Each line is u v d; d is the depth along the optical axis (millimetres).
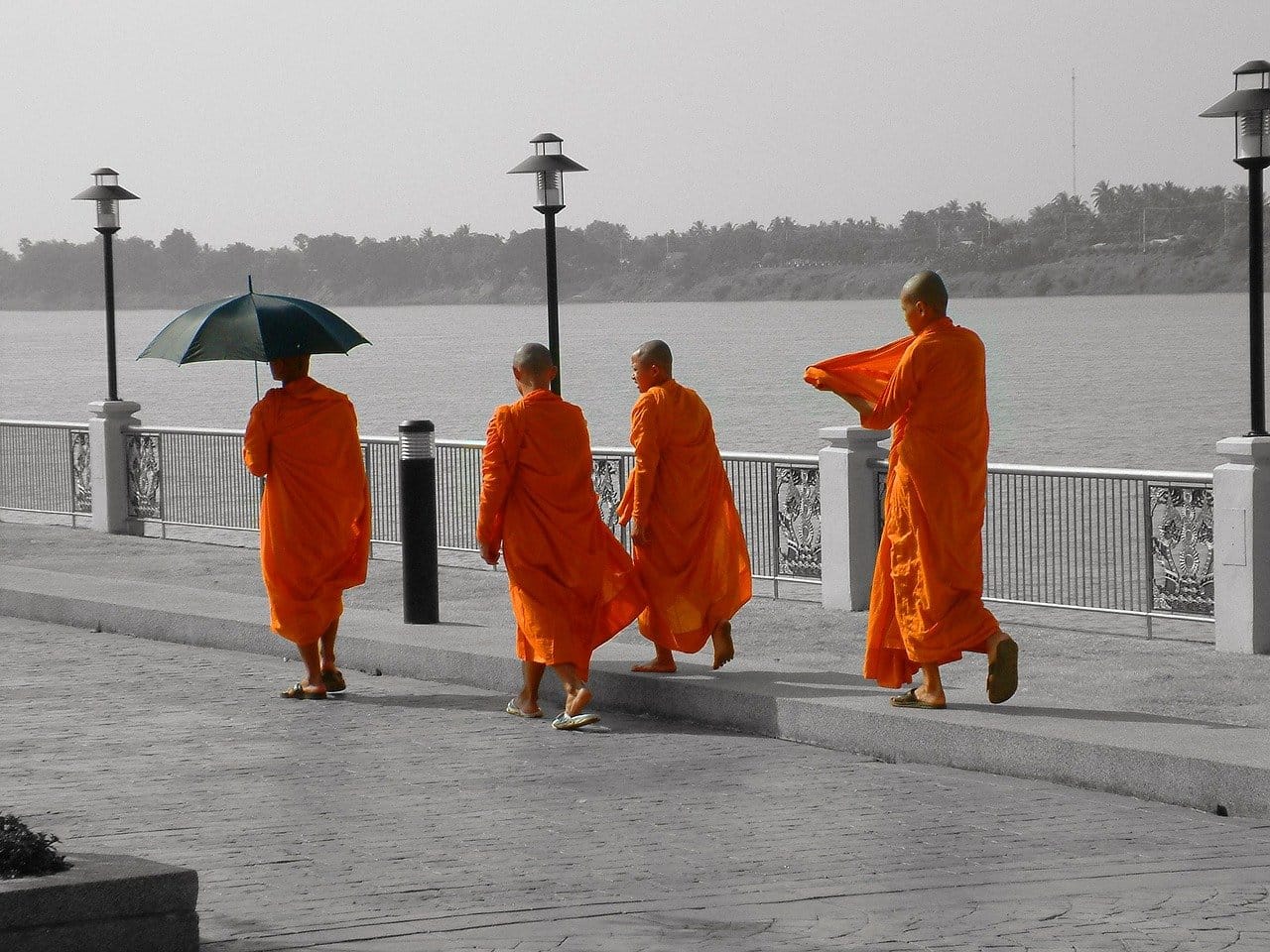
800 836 14797
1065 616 25219
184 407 137500
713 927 11945
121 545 36375
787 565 28172
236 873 13703
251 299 21438
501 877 13508
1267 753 15812
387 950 11484
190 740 19125
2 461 41656
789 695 19234
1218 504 22594
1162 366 176125
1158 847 14273
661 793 16516
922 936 11680
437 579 25016
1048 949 11367
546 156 29375
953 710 18125
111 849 14469
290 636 21453
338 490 21422
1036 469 24734
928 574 17828
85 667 23781
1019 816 15438
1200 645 23266
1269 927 11797
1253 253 22406
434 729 19750
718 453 20844
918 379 17719
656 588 20547
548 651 19750
